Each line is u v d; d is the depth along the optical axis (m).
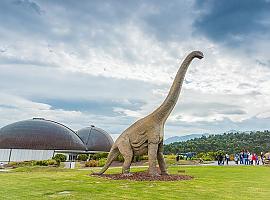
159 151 17.02
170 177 15.62
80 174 18.62
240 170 23.19
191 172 20.95
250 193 11.12
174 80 16.80
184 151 70.50
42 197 9.87
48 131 45.00
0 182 13.99
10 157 41.84
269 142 79.25
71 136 46.88
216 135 104.06
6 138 43.12
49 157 42.72
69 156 45.22
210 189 11.95
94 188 11.95
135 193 10.73
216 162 40.47
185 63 16.80
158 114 16.52
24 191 11.15
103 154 42.09
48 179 15.40
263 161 34.69
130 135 16.94
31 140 43.12
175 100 16.67
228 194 10.77
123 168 16.86
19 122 46.56
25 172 21.72
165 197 9.91
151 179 14.84
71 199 9.52
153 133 16.34
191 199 9.62
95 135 56.31
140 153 16.89
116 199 9.54
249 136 92.44
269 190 12.02
